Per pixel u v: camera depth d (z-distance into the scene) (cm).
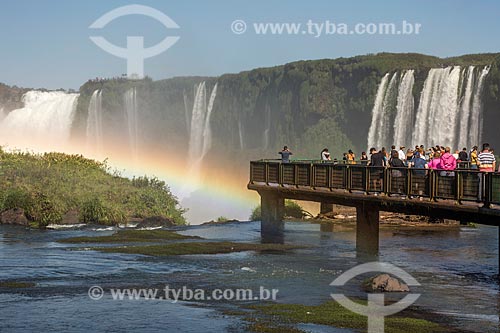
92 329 1474
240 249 2648
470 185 2192
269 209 3428
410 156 2952
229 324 1520
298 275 2120
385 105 6888
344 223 3588
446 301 1820
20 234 2997
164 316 1581
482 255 2636
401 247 2827
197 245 2675
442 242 2977
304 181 3130
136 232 2989
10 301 1703
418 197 2423
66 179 3959
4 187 3612
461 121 5791
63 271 2114
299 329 1484
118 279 2000
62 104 9556
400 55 8094
